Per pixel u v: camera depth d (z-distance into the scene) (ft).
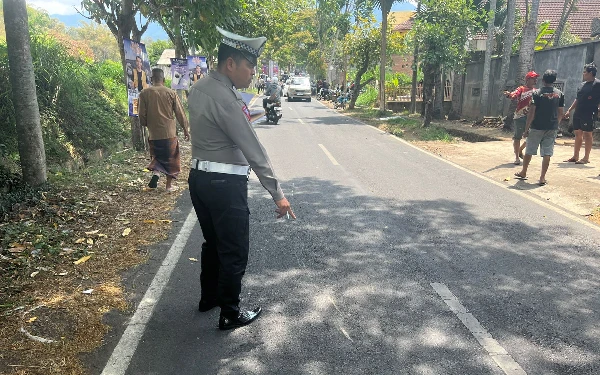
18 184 21.61
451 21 56.90
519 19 70.79
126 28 31.19
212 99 10.25
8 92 25.43
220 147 10.55
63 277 13.99
